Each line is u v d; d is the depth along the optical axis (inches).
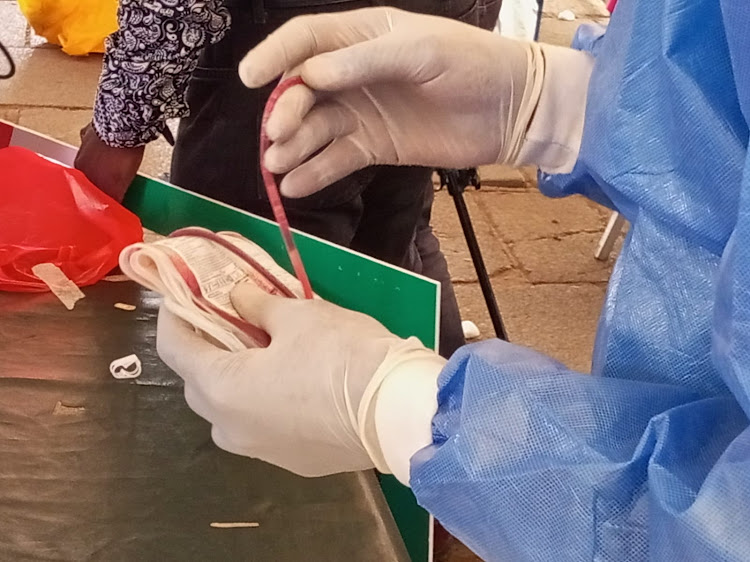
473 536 17.4
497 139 27.6
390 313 30.7
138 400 28.5
